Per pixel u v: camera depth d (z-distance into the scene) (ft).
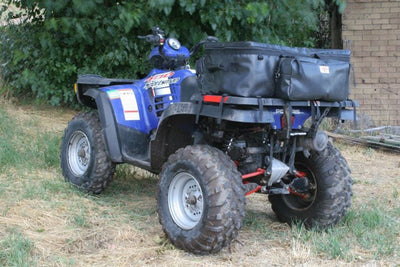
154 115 17.46
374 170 25.75
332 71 13.65
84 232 14.85
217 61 13.25
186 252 13.82
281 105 13.23
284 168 14.39
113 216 16.44
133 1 27.04
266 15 25.53
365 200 19.88
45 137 25.27
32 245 13.48
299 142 14.66
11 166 21.20
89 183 18.19
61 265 12.57
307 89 13.15
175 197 14.38
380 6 34.58
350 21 34.83
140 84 18.29
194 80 16.08
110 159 17.79
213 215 12.94
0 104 31.81
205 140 15.58
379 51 34.83
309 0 26.50
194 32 28.37
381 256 13.89
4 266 12.36
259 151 14.57
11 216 15.61
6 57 32.48
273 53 13.19
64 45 30.60
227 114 12.98
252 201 19.70
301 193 16.02
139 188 20.13
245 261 13.33
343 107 14.78
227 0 26.58
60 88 31.35
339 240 14.89
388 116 34.94
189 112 14.03
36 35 29.63
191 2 25.27
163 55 17.33
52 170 21.21
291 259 13.51
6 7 31.83
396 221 16.87
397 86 34.83
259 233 15.72
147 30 28.76
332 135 31.94
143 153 17.80
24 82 30.35
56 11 27.94
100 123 18.40
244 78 12.79
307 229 16.02
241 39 28.86
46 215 15.87
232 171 13.39
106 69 30.50
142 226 15.74
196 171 13.41
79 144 19.15
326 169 15.38
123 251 13.69
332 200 15.30
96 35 29.30
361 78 35.06
